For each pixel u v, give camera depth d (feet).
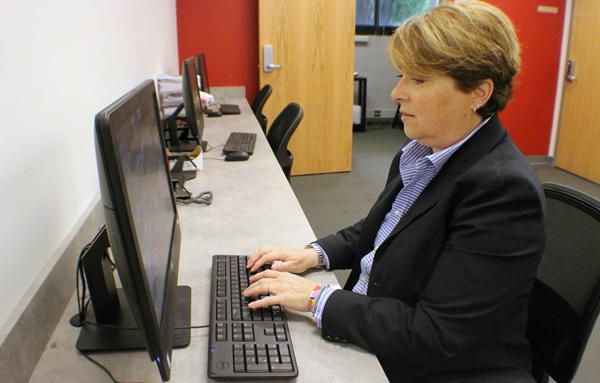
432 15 2.92
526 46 15.52
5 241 2.78
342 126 15.48
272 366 2.74
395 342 2.90
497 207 2.82
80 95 4.41
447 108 2.99
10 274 2.83
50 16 3.67
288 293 3.28
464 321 2.81
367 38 22.95
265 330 3.04
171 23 13.42
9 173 2.87
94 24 5.06
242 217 5.13
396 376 3.36
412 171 3.55
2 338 2.52
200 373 2.76
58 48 3.83
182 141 8.80
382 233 3.80
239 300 3.36
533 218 2.80
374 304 3.06
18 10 3.08
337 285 3.81
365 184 14.61
